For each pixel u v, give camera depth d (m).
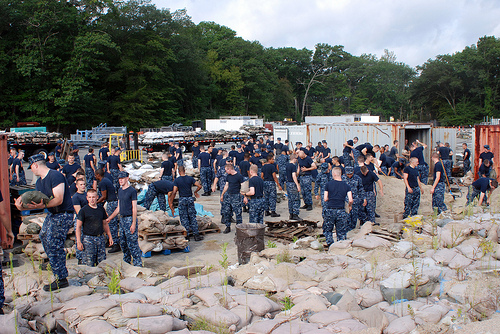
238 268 6.35
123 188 7.26
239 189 10.02
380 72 101.56
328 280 5.77
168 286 5.62
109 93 54.34
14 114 45.78
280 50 101.12
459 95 79.94
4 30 45.22
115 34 52.03
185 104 68.38
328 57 102.94
